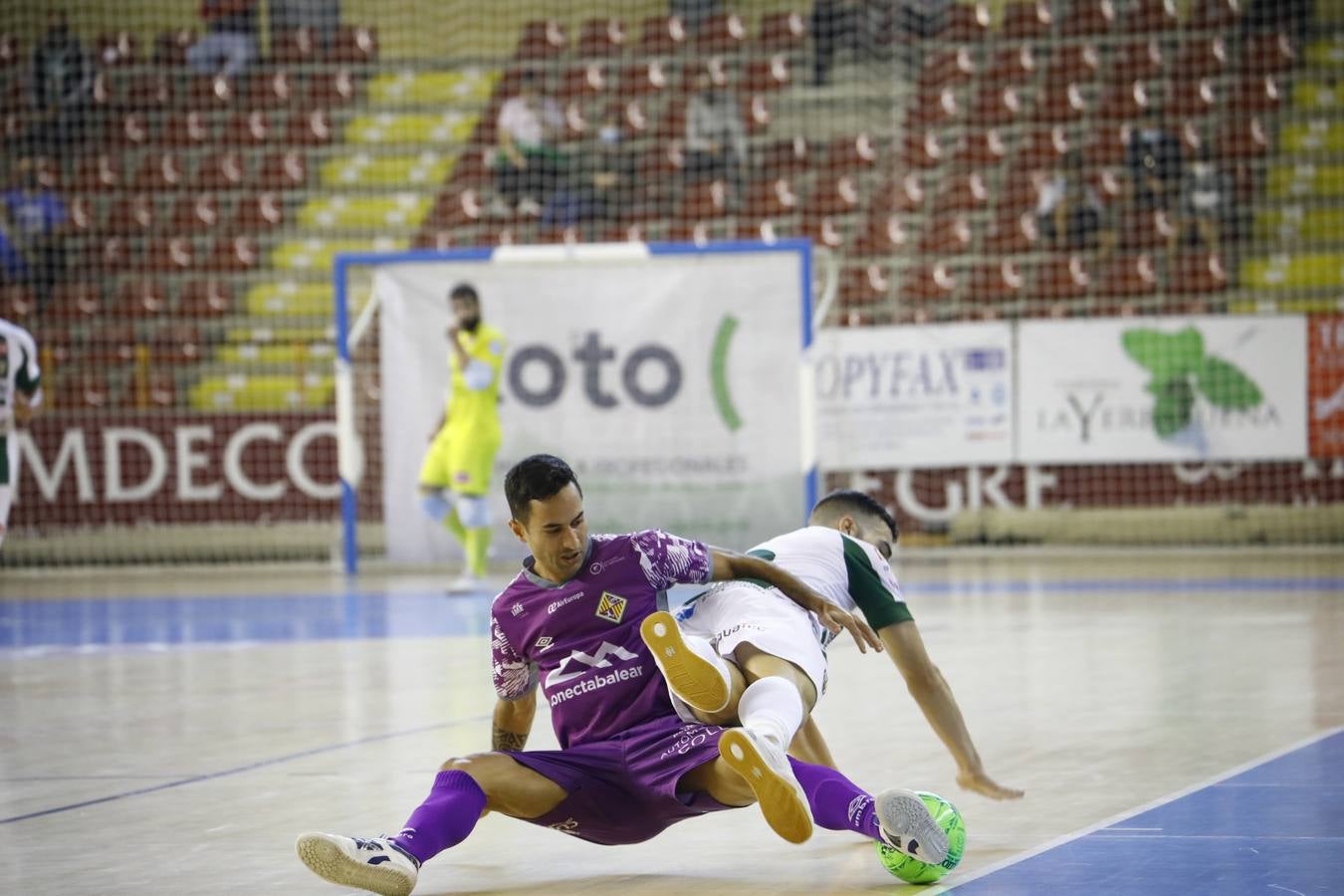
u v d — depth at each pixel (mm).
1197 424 31156
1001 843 8453
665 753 7641
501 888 7852
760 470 30281
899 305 37344
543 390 30516
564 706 8008
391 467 30688
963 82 40719
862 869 8070
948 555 31641
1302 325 30859
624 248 30234
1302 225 37531
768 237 38156
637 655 7891
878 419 32094
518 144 40344
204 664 17875
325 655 18469
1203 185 37312
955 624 19891
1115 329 31312
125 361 37719
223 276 39688
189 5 43406
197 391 37844
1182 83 39562
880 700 13930
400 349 30609
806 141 40906
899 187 39406
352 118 42438
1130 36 40281
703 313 30312
